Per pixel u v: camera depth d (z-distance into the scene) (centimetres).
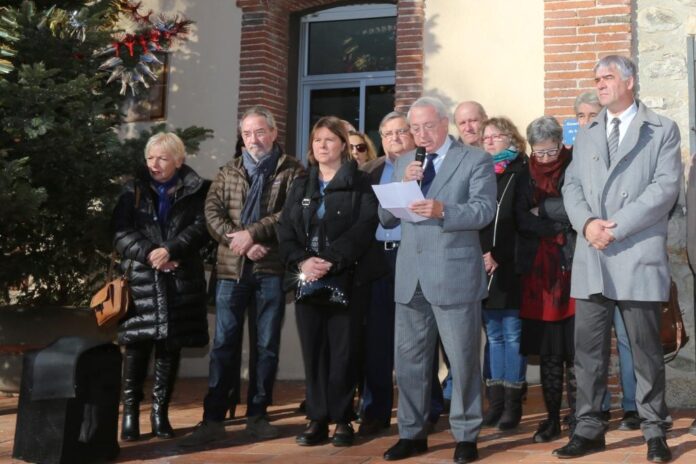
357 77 881
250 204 532
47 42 652
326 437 514
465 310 450
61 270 727
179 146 557
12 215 600
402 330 467
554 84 719
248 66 852
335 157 510
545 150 513
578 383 460
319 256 485
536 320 509
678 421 577
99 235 686
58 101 613
